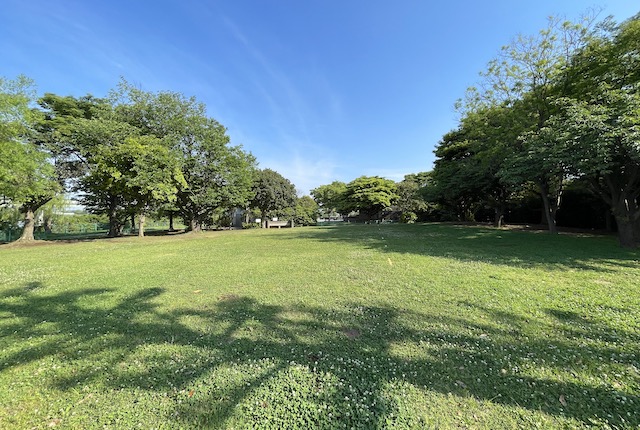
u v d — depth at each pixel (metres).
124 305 4.75
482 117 16.83
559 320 3.74
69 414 2.20
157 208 22.53
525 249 9.59
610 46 10.90
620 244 10.12
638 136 7.05
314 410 2.19
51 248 13.48
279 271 7.11
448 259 8.09
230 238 17.28
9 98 13.52
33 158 14.16
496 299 4.60
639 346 3.01
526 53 13.99
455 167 21.72
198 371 2.75
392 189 38.56
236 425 2.06
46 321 4.07
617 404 2.17
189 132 21.08
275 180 33.69
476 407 2.19
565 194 19.97
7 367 2.86
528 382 2.47
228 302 4.83
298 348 3.18
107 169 16.47
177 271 7.39
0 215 22.20
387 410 2.17
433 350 3.06
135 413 2.20
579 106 8.65
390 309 4.32
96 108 18.55
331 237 15.74
